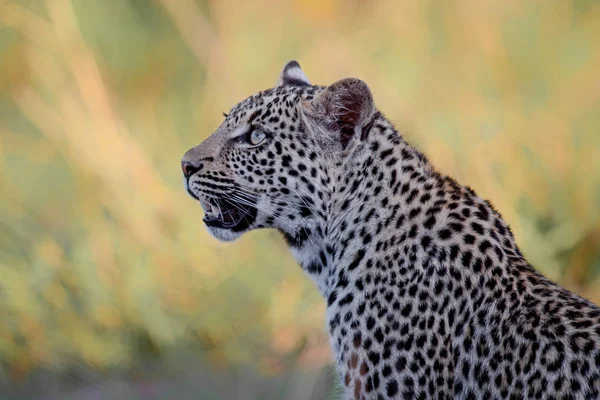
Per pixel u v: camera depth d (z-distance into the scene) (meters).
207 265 12.40
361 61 14.96
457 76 14.56
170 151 14.16
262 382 11.14
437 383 7.83
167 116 15.66
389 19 15.53
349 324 8.12
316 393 10.76
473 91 14.16
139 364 11.80
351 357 8.08
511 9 15.23
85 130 13.83
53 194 14.31
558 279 12.07
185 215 12.82
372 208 8.20
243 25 15.98
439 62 14.88
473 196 8.33
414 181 8.20
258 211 8.59
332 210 8.34
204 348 11.98
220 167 8.53
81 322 12.01
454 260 7.92
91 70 14.59
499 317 7.76
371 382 7.98
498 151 13.16
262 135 8.45
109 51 17.58
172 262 12.43
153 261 12.42
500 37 14.79
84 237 12.98
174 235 12.74
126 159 13.30
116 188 13.09
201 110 15.05
